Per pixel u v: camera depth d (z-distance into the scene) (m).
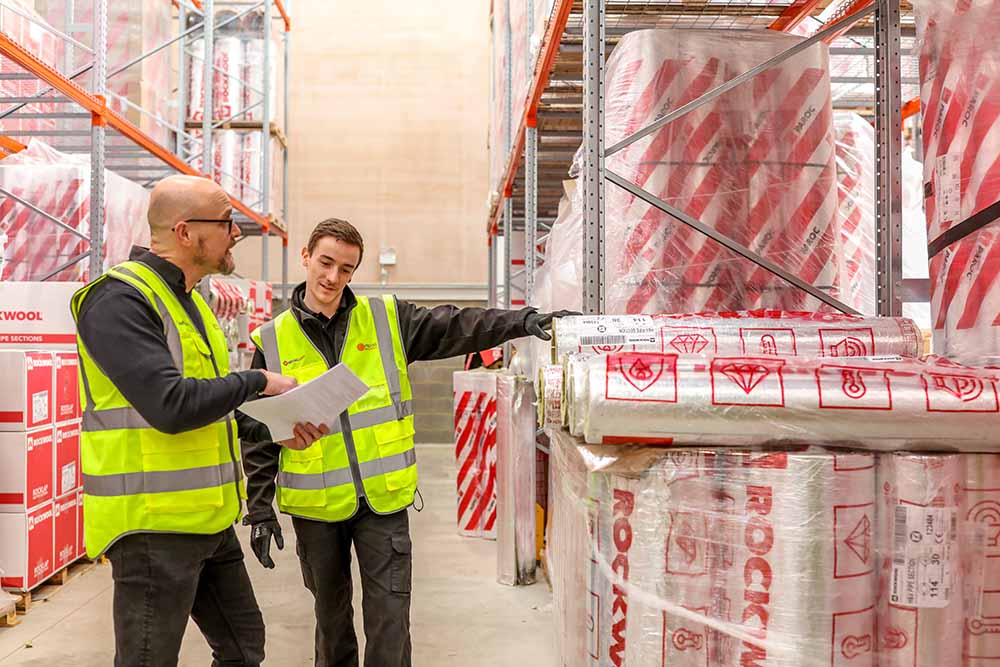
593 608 1.42
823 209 2.41
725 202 2.39
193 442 1.91
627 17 3.19
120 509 1.83
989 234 1.65
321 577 2.42
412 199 10.09
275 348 2.48
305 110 10.06
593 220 2.31
